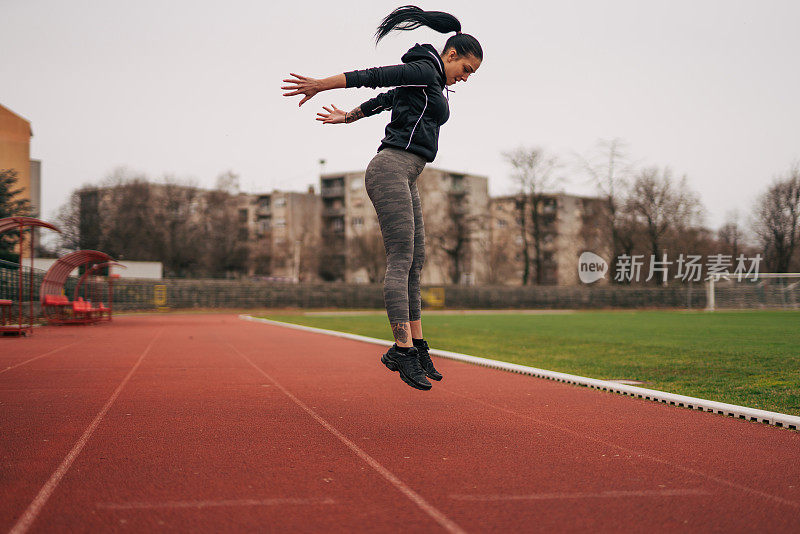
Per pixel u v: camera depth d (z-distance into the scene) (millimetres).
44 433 4984
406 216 3416
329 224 97188
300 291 52594
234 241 75688
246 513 3059
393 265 3455
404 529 2859
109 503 3195
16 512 3045
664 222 55438
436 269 85812
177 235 72875
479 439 4895
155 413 5980
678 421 5836
